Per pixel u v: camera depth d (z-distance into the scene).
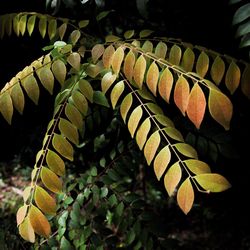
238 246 1.67
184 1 0.96
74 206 0.81
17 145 1.67
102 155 0.96
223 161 1.00
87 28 1.01
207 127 0.79
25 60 1.42
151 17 1.03
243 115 0.96
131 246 0.81
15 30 0.85
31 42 1.36
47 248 0.80
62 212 0.82
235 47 0.93
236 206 1.19
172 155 0.75
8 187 2.40
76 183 0.85
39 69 0.61
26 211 0.51
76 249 0.80
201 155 0.83
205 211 1.27
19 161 2.36
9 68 1.45
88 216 0.81
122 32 1.11
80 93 0.60
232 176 1.05
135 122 0.55
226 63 0.79
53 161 0.55
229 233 1.73
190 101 0.48
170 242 0.78
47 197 0.52
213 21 0.95
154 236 0.78
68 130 0.57
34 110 1.37
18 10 1.22
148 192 1.96
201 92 0.48
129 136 0.91
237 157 0.78
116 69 0.59
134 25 1.08
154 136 0.52
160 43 0.66
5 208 1.98
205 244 1.74
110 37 0.67
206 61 0.64
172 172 0.48
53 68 0.61
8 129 1.59
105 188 0.80
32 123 1.47
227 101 0.47
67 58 0.62
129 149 0.86
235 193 1.13
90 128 0.85
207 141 0.79
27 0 1.20
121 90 0.59
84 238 0.80
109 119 0.90
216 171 1.01
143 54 0.58
